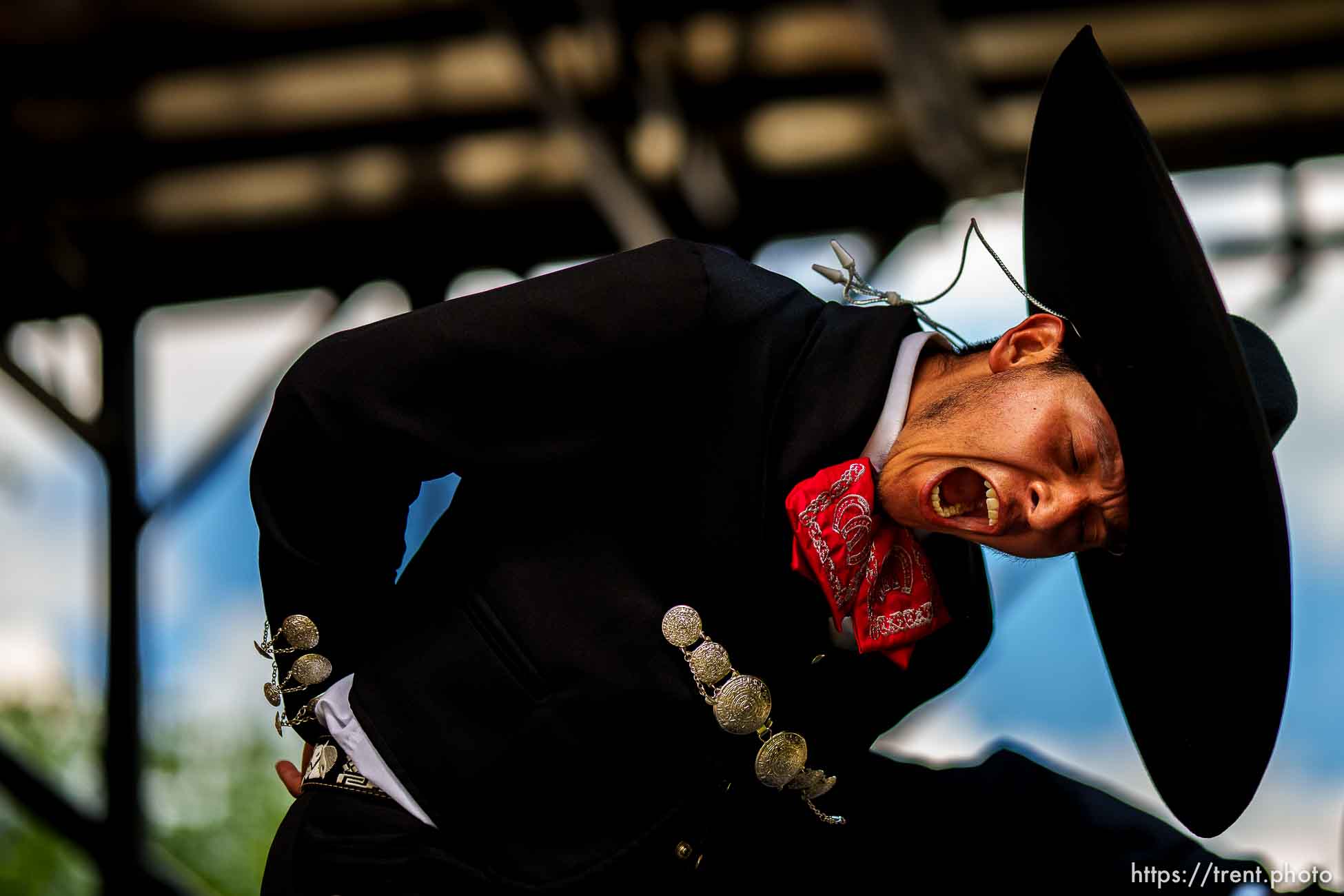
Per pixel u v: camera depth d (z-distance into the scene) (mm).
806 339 4977
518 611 4824
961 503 4754
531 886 4766
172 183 17188
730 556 4836
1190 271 4293
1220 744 4977
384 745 4844
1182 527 4691
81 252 17672
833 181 16328
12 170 16750
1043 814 5746
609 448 4879
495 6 13797
